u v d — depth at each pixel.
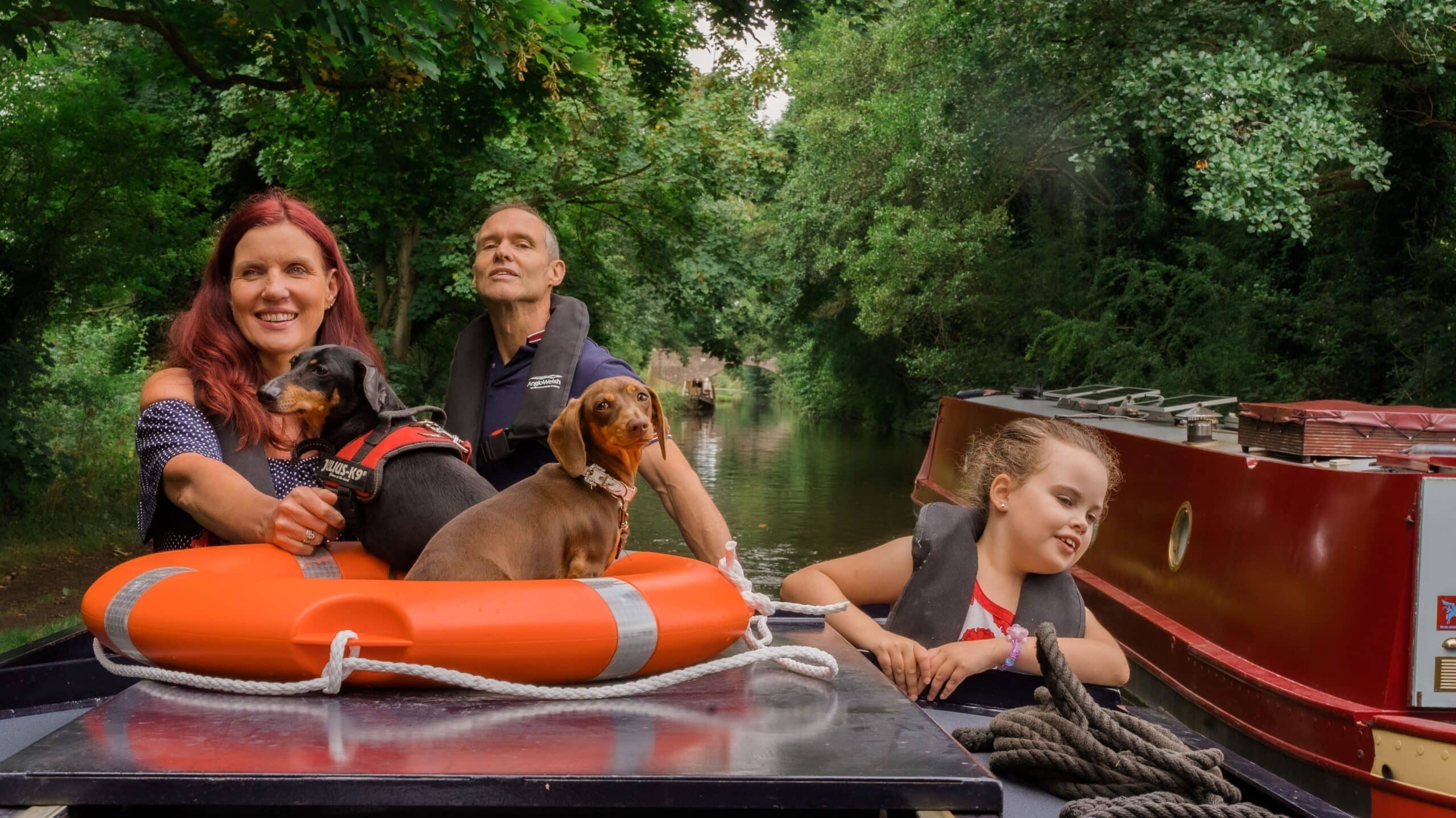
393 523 2.48
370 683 1.82
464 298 20.73
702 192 21.86
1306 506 4.61
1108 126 13.61
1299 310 17.80
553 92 10.30
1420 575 4.06
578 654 1.81
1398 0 11.83
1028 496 3.09
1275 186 11.80
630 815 1.64
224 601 1.82
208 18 10.09
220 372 2.93
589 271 25.11
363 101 12.38
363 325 3.33
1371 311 16.11
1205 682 5.19
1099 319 21.38
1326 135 11.90
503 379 3.91
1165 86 13.01
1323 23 13.27
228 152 20.84
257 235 2.99
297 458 2.60
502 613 1.79
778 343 48.88
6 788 1.42
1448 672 4.06
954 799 1.50
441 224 20.17
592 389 2.32
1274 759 4.52
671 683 1.86
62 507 14.80
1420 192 15.91
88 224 15.08
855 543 14.69
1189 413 7.67
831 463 26.27
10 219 14.72
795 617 2.85
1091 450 3.15
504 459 3.78
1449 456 4.36
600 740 1.62
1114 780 2.11
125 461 17.02
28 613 10.05
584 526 2.24
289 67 11.16
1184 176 20.48
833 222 30.02
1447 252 15.77
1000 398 11.94
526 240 3.85
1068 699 2.25
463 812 1.64
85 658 2.79
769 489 20.70
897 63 26.81
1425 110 15.42
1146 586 6.36
